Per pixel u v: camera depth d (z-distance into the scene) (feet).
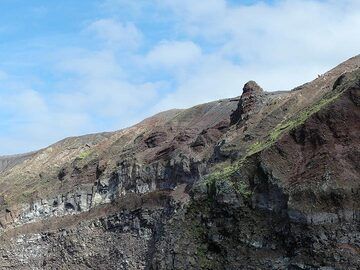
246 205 121.70
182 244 124.26
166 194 204.74
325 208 108.68
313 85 171.53
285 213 113.60
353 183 110.11
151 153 231.91
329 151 115.96
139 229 203.31
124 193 223.51
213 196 127.85
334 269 101.91
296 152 121.39
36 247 235.20
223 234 121.19
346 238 104.78
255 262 113.09
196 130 232.12
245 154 146.10
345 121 119.34
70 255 219.41
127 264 194.70
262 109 184.24
